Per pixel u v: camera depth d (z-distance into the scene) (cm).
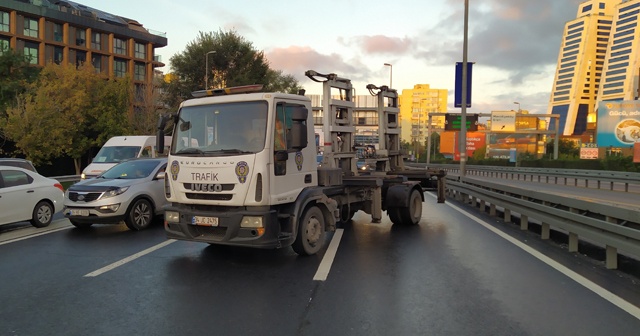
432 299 552
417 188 1142
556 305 526
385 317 492
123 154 1773
